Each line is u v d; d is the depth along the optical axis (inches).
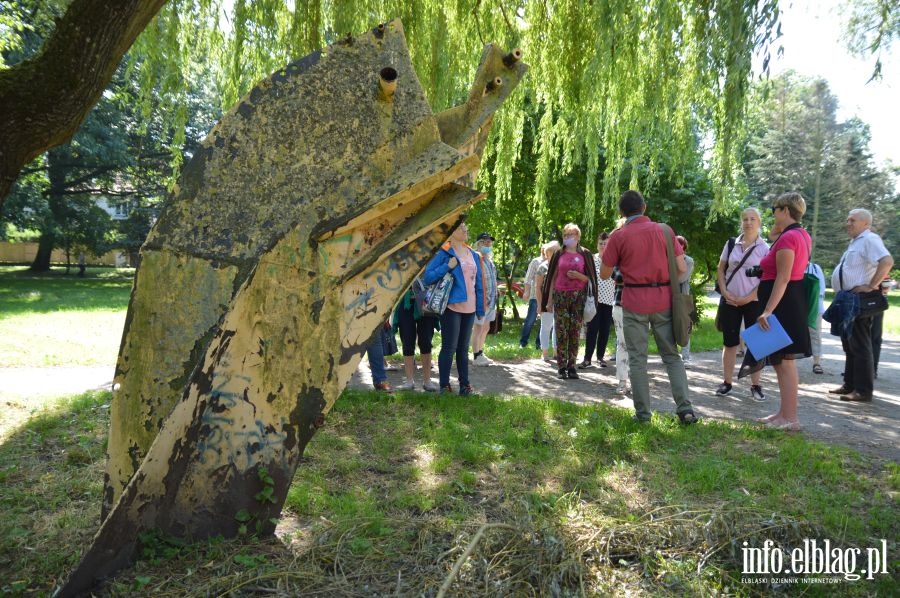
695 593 108.5
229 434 113.3
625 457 181.6
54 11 213.6
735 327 288.5
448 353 265.9
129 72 281.1
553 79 295.7
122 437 109.7
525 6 301.3
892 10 224.4
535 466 171.6
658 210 607.5
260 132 119.2
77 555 113.0
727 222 620.1
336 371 119.0
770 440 203.0
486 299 369.7
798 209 215.5
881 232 1807.3
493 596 102.7
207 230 114.0
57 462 165.5
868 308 273.1
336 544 119.2
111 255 2381.9
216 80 301.0
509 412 228.4
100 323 530.9
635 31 259.1
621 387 286.5
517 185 595.2
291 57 267.9
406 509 141.1
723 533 127.1
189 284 111.3
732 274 285.0
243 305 110.2
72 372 312.0
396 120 122.1
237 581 103.7
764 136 1776.6
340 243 117.9
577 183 594.2
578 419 220.5
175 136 280.4
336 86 123.5
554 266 337.1
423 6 281.7
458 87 305.9
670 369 224.8
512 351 421.7
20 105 135.7
